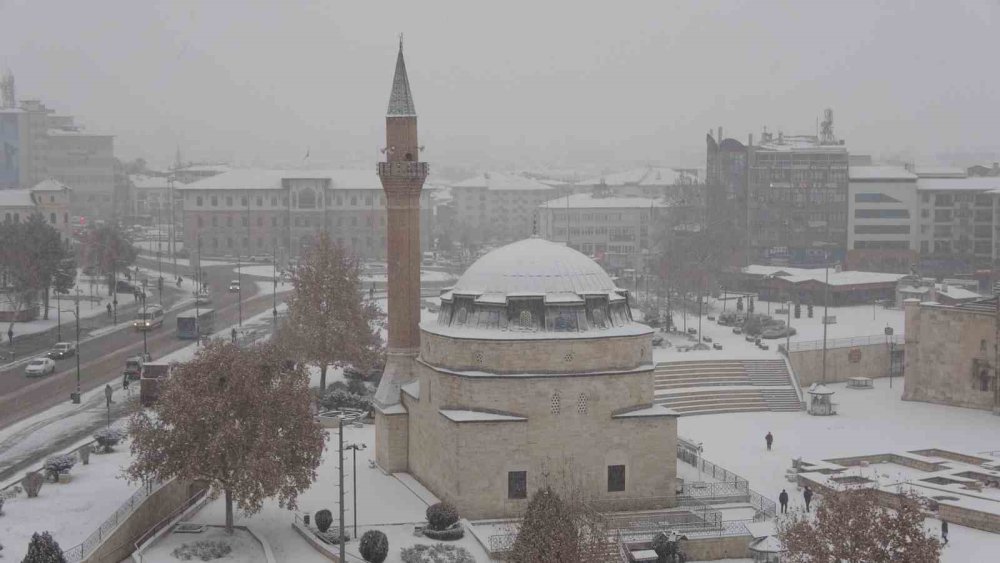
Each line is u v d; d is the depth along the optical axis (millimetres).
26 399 112875
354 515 73500
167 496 77625
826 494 70625
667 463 82188
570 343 80562
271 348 78812
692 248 191250
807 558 64375
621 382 81500
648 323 166000
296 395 75375
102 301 192750
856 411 124750
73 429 99562
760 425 116938
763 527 75938
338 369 133125
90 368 130625
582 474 80625
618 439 81250
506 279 83750
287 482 73625
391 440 91562
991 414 122375
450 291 87562
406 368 95375
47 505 73000
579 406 80438
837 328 162375
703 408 124000
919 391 130500
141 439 72125
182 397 71438
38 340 150625
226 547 70375
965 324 125875
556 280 83250
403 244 95250
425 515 79562
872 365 146125
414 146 95750
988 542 77438
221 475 72000
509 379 79500
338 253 124188
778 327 158375
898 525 62375
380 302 190125
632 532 75562
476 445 78625
